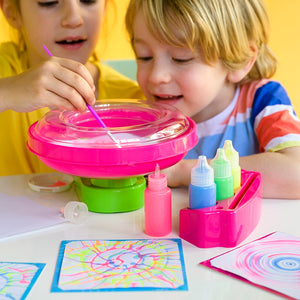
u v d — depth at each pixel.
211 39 1.05
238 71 1.18
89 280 0.57
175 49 1.05
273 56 1.34
